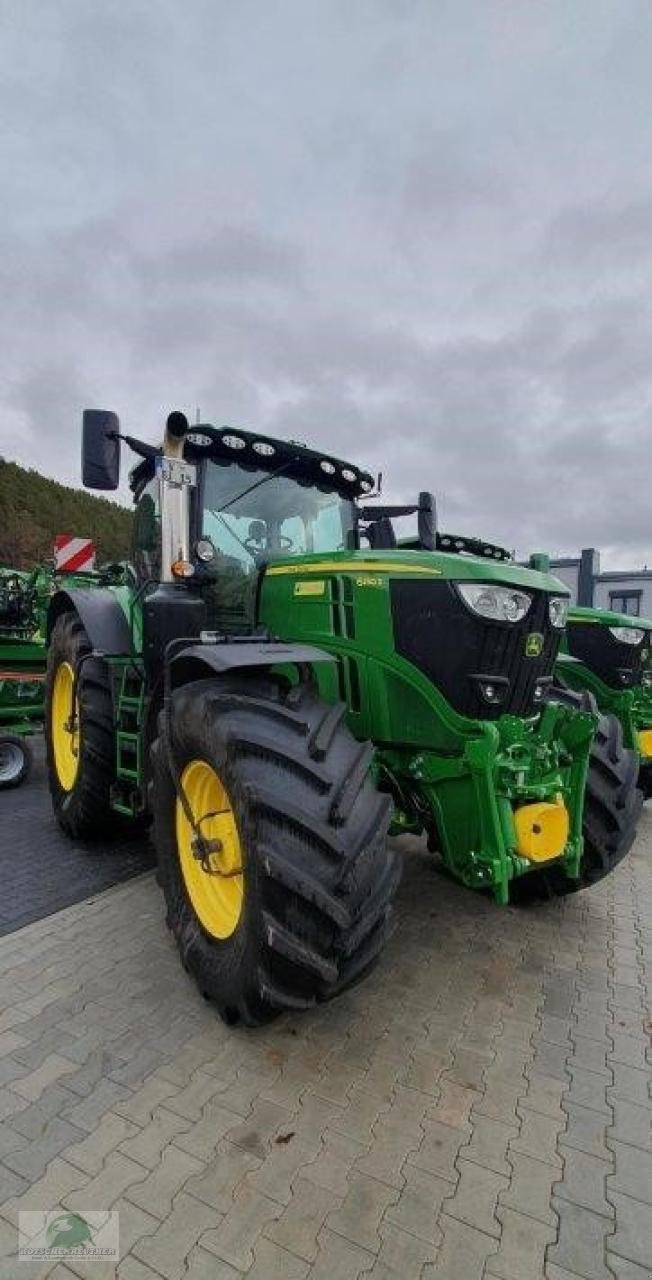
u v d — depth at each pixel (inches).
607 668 212.2
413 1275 58.2
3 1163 68.7
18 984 101.1
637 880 152.2
